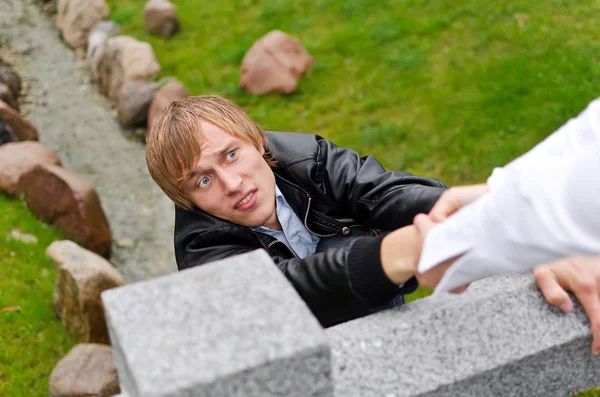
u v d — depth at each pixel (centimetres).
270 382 79
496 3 542
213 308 85
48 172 415
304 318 83
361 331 108
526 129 431
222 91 548
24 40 711
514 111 444
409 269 96
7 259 379
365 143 463
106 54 615
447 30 534
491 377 108
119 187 507
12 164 449
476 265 80
